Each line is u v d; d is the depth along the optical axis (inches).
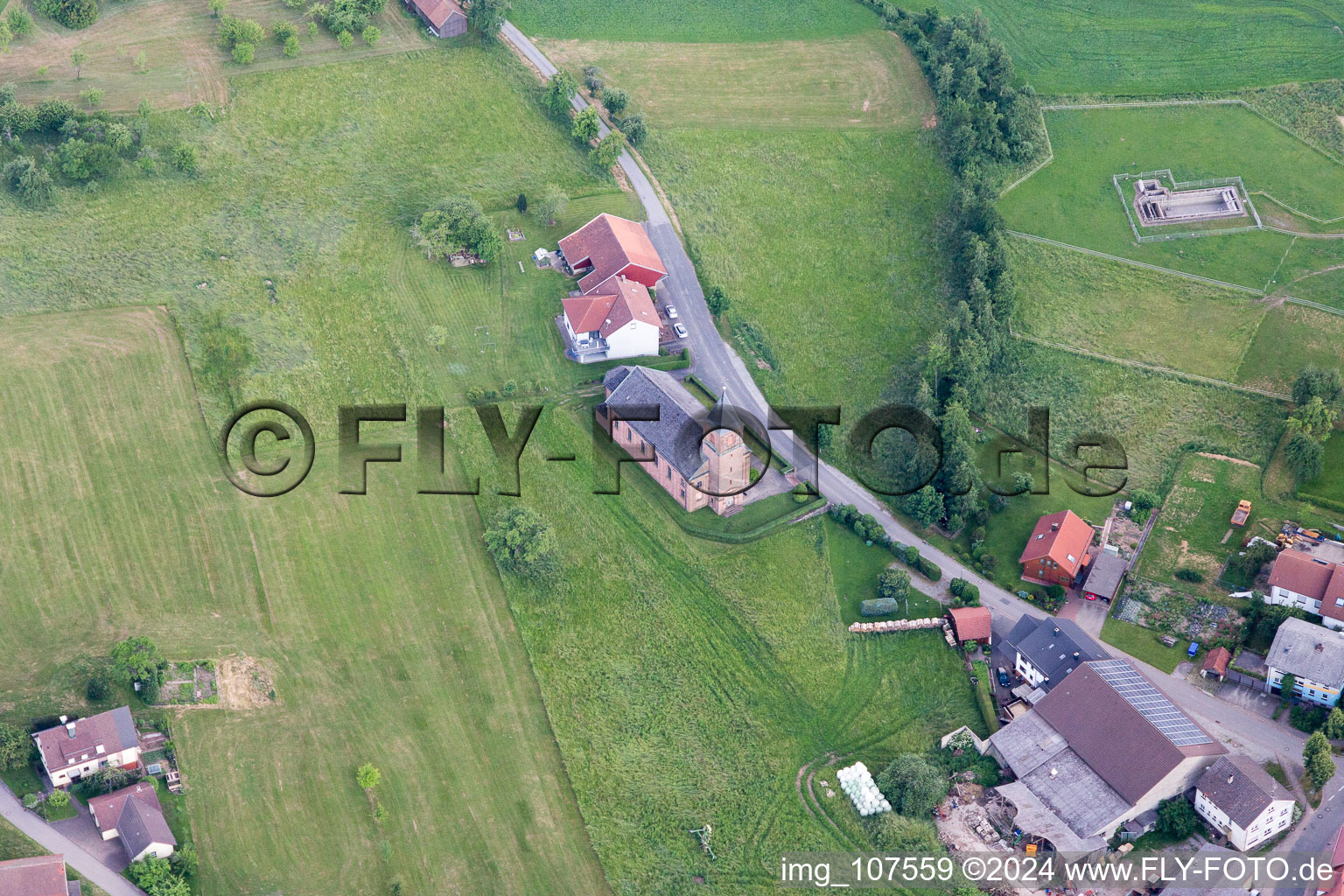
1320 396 6953.7
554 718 5885.8
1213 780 5511.8
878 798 5629.9
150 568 6205.7
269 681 5905.5
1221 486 6889.8
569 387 7130.9
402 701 5895.7
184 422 6717.5
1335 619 6092.5
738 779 5748.0
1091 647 6102.4
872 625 6333.7
